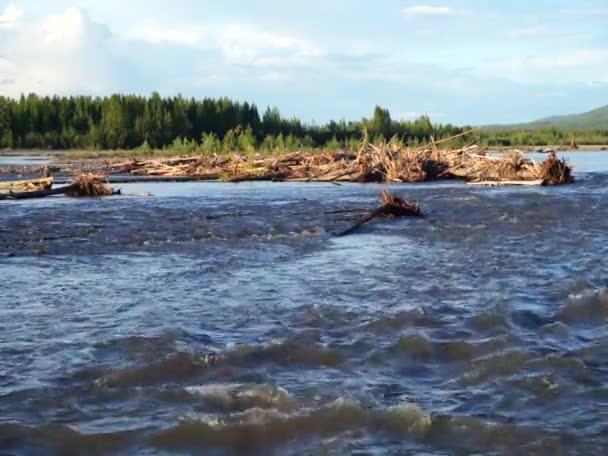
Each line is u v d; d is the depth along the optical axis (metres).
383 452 6.98
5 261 17.53
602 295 12.57
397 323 11.30
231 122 129.62
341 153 60.47
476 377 8.92
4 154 113.75
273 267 16.50
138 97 136.75
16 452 7.00
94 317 11.84
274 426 7.52
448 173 48.06
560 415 7.78
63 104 145.38
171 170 56.31
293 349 9.95
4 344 10.29
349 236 22.05
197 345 10.23
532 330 10.90
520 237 21.05
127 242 20.69
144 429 7.47
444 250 18.89
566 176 42.78
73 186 36.72
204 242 20.70
